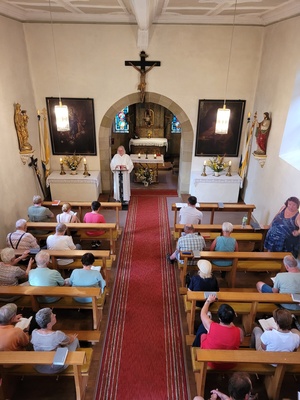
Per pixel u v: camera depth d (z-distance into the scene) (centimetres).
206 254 451
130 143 1262
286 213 507
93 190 830
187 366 373
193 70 775
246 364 306
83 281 387
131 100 809
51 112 809
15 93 669
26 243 474
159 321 442
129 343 405
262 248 582
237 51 753
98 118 823
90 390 341
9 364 291
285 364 281
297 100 579
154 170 1048
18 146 676
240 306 396
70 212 589
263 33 731
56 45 746
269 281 513
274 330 302
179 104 810
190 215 576
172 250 621
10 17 648
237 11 629
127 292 500
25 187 718
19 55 697
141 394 339
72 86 787
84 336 377
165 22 725
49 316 293
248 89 788
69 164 838
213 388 332
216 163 827
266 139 688
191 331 396
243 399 237
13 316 304
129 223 733
